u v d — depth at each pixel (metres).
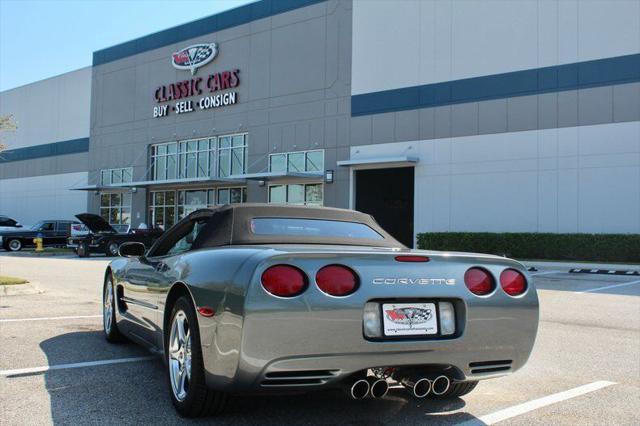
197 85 34.91
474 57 24.89
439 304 3.65
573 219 22.22
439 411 4.10
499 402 4.37
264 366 3.23
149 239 27.75
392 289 3.47
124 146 39.22
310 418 3.88
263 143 31.56
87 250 26.17
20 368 5.10
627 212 21.17
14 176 47.91
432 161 25.67
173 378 4.01
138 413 3.92
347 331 3.34
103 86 41.06
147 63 38.03
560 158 22.61
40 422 3.72
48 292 11.29
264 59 31.83
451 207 25.05
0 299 10.05
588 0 22.34
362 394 3.45
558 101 22.78
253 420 3.81
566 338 7.16
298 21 30.55
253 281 3.24
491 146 24.22
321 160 29.16
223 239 4.23
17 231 32.16
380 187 29.92
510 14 24.08
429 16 26.17
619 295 12.02
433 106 25.80
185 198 35.75
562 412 4.14
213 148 34.28
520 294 3.88
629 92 21.34
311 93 29.75
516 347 3.84
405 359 3.48
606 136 21.69
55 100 44.72
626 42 21.52
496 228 23.91
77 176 42.53
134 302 5.30
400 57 26.89
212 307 3.46
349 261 3.46
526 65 23.59
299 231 4.47
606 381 5.06
